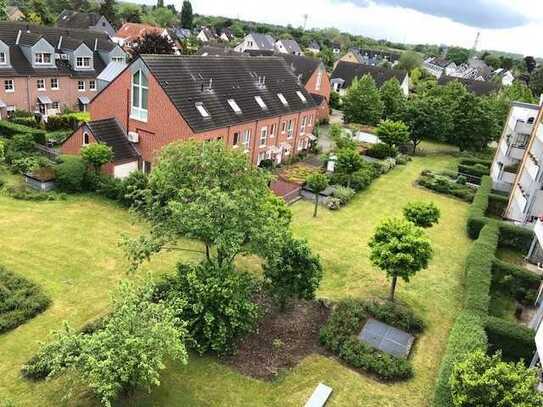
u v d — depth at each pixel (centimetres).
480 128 5375
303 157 4684
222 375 1636
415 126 5284
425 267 2050
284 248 1894
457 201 3847
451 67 15825
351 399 1576
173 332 1338
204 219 1694
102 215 2828
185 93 3269
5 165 3331
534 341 1756
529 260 2797
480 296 2014
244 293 1789
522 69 16825
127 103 3322
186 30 15700
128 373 1269
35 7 10669
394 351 1823
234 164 1888
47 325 1817
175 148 1909
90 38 5806
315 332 1920
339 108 7894
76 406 1445
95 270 2247
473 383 1250
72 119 4666
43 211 2784
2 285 1977
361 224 3139
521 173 3403
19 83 4775
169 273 2258
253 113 3797
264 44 12812
